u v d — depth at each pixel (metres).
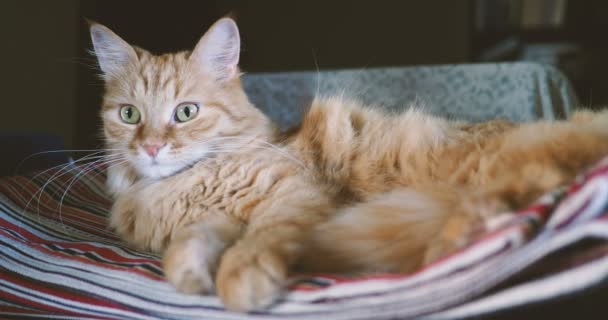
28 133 1.77
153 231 1.22
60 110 2.76
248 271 0.77
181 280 0.87
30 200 1.45
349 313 0.75
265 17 4.15
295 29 4.16
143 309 0.92
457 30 4.06
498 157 1.02
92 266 1.04
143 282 0.96
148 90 1.33
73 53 2.71
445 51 4.09
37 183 1.53
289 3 4.13
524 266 0.66
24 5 2.70
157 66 1.36
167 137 1.26
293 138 1.41
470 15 4.03
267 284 0.77
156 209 1.23
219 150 1.30
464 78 2.34
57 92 2.75
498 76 2.30
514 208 0.77
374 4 4.11
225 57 1.42
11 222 1.29
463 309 0.70
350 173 1.32
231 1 4.11
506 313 0.77
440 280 0.70
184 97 1.32
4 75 2.66
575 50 3.96
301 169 1.25
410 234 0.86
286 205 1.08
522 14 3.99
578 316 0.82
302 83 2.48
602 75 3.90
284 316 0.78
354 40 4.16
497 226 0.70
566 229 0.65
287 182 1.16
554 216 0.67
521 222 0.65
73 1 2.70
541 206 0.68
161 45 2.97
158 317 0.90
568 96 2.26
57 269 1.07
